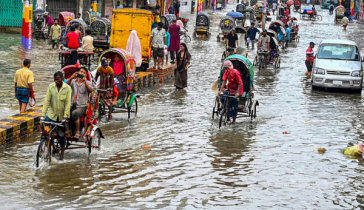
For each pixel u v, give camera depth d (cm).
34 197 1229
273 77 3441
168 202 1230
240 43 4044
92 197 1244
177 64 2816
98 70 2036
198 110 2341
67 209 1161
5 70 2900
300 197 1300
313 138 1912
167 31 3506
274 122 2162
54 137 1509
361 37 6625
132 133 1891
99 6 6341
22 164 1471
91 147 1631
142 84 2873
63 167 1465
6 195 1235
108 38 4206
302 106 2522
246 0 13188
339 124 2158
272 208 1218
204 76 3350
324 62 3056
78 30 4116
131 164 1520
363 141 1888
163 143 1769
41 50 3944
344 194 1338
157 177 1412
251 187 1360
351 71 2991
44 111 1480
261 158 1631
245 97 2180
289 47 5481
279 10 9044
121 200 1232
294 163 1591
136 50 2855
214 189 1334
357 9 11162
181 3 10231
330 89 3109
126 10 3219
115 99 2081
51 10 5631
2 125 1683
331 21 9612
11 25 5144
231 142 1814
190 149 1705
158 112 2269
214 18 9025
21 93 1922
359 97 2883
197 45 5212
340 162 1623
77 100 1542
